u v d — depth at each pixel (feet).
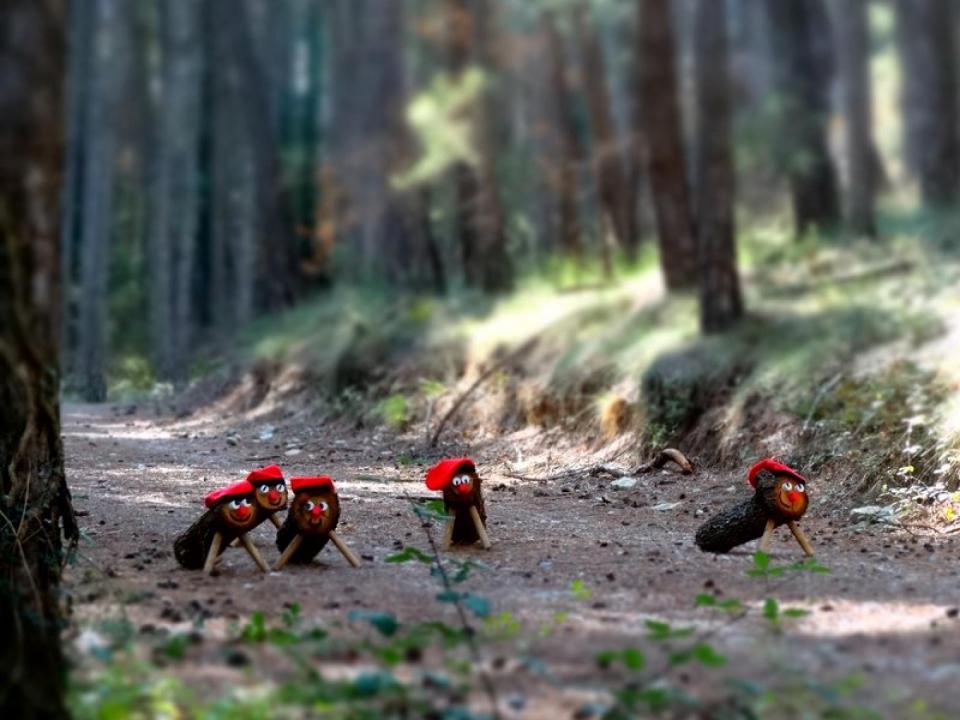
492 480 35.50
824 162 47.67
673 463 34.68
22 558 16.87
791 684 13.09
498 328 48.60
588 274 54.54
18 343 16.10
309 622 16.38
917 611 17.25
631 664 13.01
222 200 80.12
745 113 43.04
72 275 70.59
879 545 23.70
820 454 30.60
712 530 22.54
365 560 21.66
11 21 14.10
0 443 18.53
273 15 82.43
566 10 52.29
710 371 36.91
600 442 38.04
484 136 54.90
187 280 74.74
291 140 89.51
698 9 40.96
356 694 12.51
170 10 75.05
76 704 12.28
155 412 60.64
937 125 50.14
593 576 20.27
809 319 38.40
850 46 52.65
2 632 13.32
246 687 12.91
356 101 72.49
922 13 50.90
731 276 39.34
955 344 32.24
